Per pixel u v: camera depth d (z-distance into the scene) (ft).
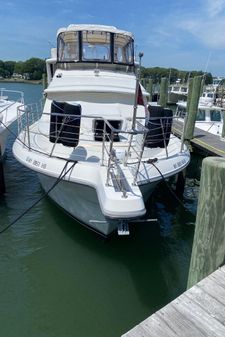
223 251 10.60
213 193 10.18
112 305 14.73
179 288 15.97
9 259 17.81
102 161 15.52
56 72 23.26
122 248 18.80
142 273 16.98
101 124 18.88
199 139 39.78
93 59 22.84
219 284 10.48
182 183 28.66
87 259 17.81
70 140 16.08
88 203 16.78
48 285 15.93
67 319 13.92
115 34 22.61
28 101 82.64
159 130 17.12
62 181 16.26
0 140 27.76
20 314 14.15
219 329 8.93
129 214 12.35
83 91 19.95
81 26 22.18
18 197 25.50
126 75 22.65
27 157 17.65
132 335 8.77
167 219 23.99
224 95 70.44
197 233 11.03
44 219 21.81
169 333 8.82
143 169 15.71
